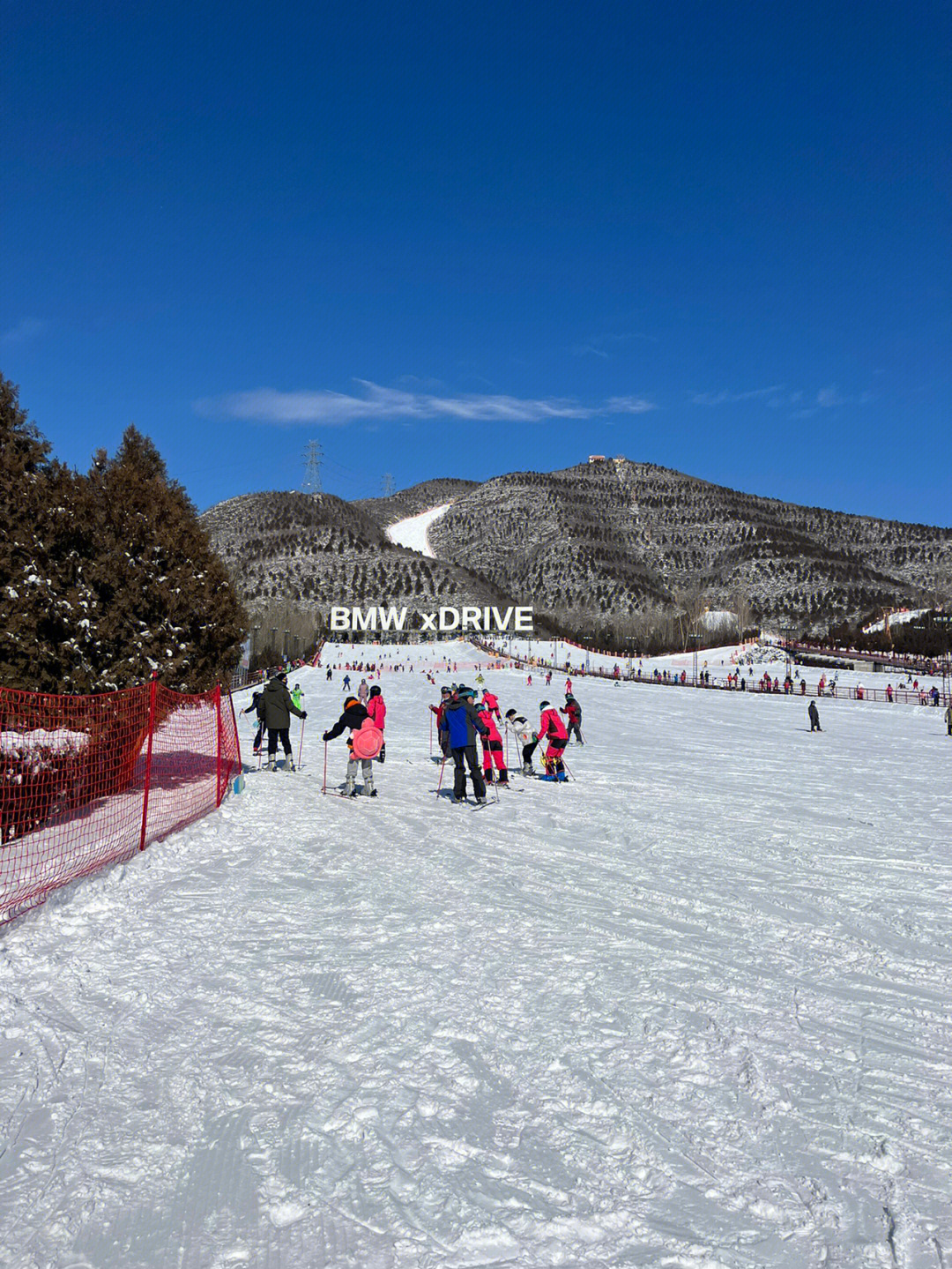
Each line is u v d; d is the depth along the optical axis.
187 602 10.81
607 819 9.91
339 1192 2.57
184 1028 3.77
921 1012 4.08
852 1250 2.35
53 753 8.12
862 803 11.68
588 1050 3.58
